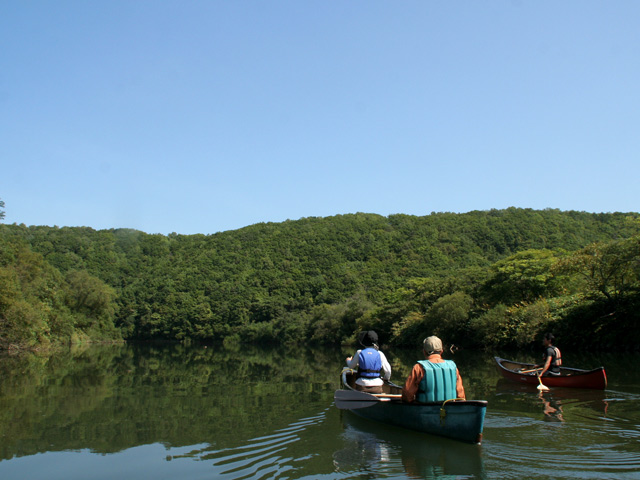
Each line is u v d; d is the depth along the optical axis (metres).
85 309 60.88
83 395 11.27
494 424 6.99
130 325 91.75
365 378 8.02
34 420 8.17
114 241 106.94
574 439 6.08
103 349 42.34
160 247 109.69
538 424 6.98
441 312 38.31
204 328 84.38
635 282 27.31
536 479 4.63
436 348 6.75
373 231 95.44
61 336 44.06
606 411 8.02
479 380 13.13
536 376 11.80
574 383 10.91
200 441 6.48
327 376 15.91
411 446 5.89
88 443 6.52
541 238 72.94
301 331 69.75
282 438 6.48
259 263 94.50
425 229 87.44
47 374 17.00
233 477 4.93
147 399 10.54
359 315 58.50
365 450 5.75
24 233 92.69
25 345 33.19
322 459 5.45
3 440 6.72
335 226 101.31
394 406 6.95
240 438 6.57
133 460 5.67
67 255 89.44
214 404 9.68
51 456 5.92
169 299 90.19
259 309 82.50
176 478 5.00
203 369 19.88
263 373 17.56
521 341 29.09
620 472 4.80
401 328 45.34
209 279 94.00
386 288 69.75
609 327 25.80
